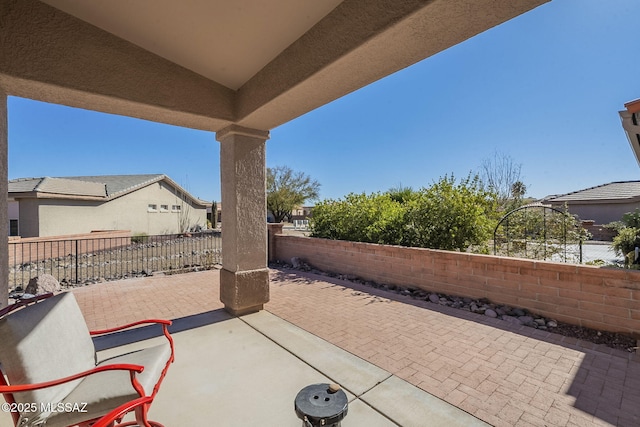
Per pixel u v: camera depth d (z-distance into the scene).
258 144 4.20
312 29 2.58
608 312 3.40
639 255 5.50
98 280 6.87
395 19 1.90
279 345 3.21
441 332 3.55
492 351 3.06
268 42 2.81
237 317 4.07
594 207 20.11
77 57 2.51
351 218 7.71
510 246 5.85
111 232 14.57
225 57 3.05
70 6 2.36
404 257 5.55
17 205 14.78
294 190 29.62
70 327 1.92
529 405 2.19
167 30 2.64
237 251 4.03
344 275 6.64
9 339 1.49
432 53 2.26
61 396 1.64
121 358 2.01
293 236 8.25
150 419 2.04
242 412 2.13
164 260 10.45
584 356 2.93
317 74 2.56
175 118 3.54
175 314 4.27
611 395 2.30
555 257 5.88
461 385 2.46
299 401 1.44
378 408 2.16
